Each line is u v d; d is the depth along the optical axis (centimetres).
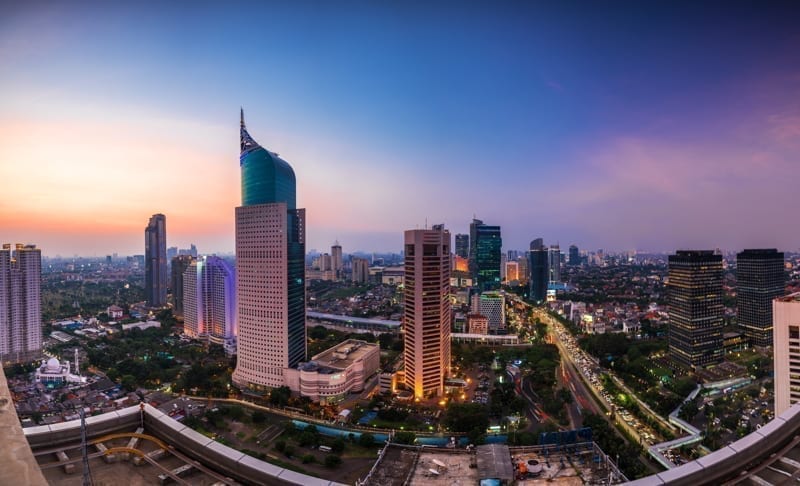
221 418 16512
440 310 19538
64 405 18388
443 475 5978
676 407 19100
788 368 11694
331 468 13250
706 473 2891
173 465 3328
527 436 14138
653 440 16250
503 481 5591
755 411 18662
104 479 3117
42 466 3155
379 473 6562
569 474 6103
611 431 14825
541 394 19862
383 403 18288
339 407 18550
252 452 14238
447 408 17725
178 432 3441
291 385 19800
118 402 18462
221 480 3147
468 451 6488
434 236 19488
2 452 1878
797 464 3006
